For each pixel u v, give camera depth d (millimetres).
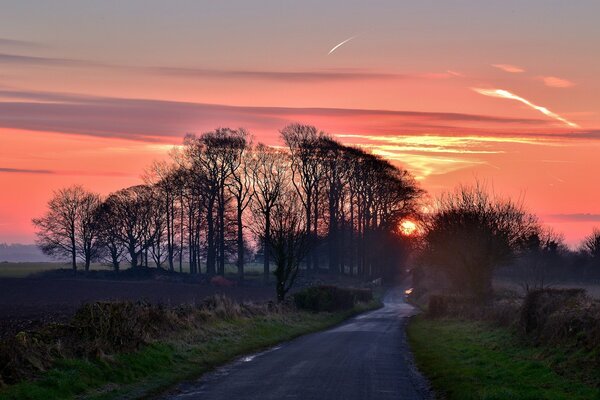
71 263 123250
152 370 19719
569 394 14641
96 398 15516
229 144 88312
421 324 44750
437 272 78938
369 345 30266
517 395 14523
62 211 111750
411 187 100938
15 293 68562
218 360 23359
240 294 70375
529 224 48062
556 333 21188
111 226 106688
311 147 88500
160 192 104375
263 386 17812
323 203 93125
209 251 93312
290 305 49969
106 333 20094
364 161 93250
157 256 107625
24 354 16484
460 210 47125
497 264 47156
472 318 40375
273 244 52656
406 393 16719
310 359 24328
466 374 18750
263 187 85562
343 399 15742
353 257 106125
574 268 70500
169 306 30438
